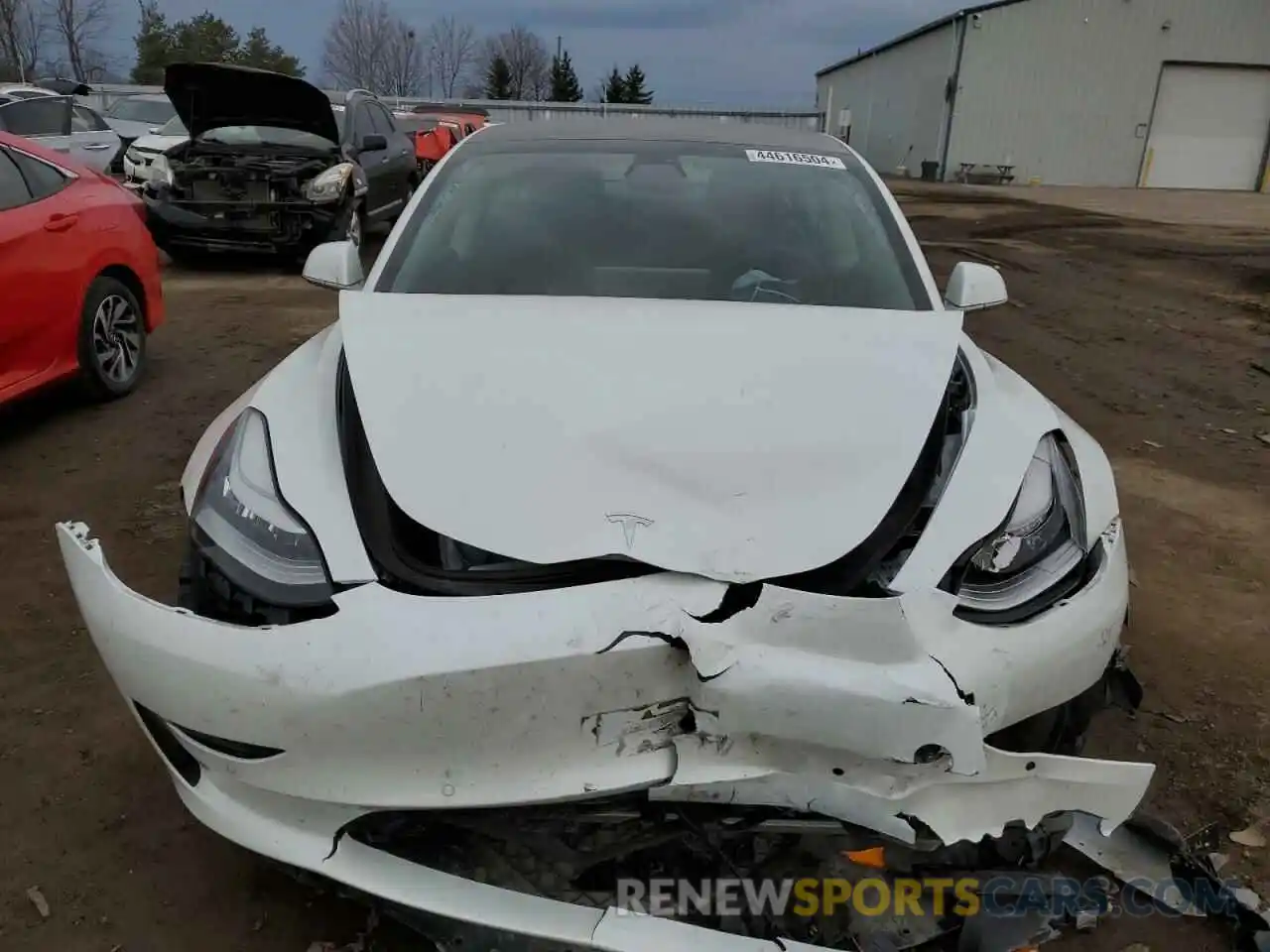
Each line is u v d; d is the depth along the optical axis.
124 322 5.55
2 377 4.59
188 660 1.89
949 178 34.47
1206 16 33.00
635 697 1.78
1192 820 2.51
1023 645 1.93
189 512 2.19
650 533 1.88
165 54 56.38
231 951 2.10
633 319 2.49
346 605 1.86
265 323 7.51
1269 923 2.12
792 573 1.85
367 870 1.86
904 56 38.31
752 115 35.41
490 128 3.60
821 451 2.05
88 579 2.05
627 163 3.26
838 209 3.13
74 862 2.32
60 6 50.56
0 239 4.48
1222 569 3.90
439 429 2.08
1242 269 11.27
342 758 1.81
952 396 2.39
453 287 2.82
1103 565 2.14
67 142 13.38
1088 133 33.97
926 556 1.95
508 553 1.86
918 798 1.78
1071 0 32.66
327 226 9.69
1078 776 1.89
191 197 9.67
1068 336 7.80
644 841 1.93
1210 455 5.21
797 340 2.41
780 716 1.74
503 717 1.77
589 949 1.78
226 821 1.94
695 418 2.10
